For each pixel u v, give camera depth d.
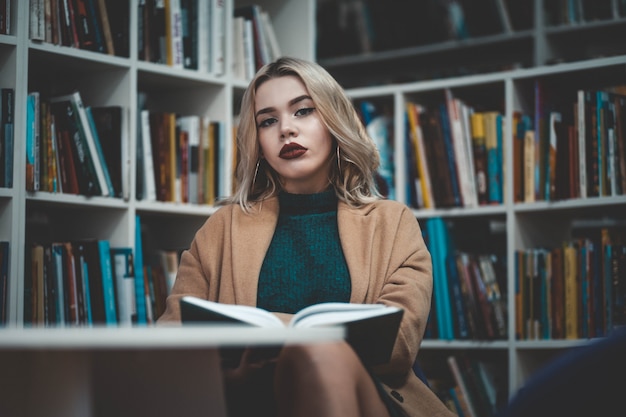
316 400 1.28
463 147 2.85
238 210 1.99
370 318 1.41
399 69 4.10
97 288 2.34
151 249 2.88
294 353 1.32
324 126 1.94
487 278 2.79
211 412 1.09
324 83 1.94
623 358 0.88
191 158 2.63
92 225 2.53
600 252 2.60
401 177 2.96
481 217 2.96
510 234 2.74
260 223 1.94
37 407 1.02
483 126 2.84
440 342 2.82
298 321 1.42
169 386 1.07
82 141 2.35
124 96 2.49
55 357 1.02
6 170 2.18
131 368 1.05
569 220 3.11
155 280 2.55
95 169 2.38
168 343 0.90
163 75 2.60
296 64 1.95
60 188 2.31
